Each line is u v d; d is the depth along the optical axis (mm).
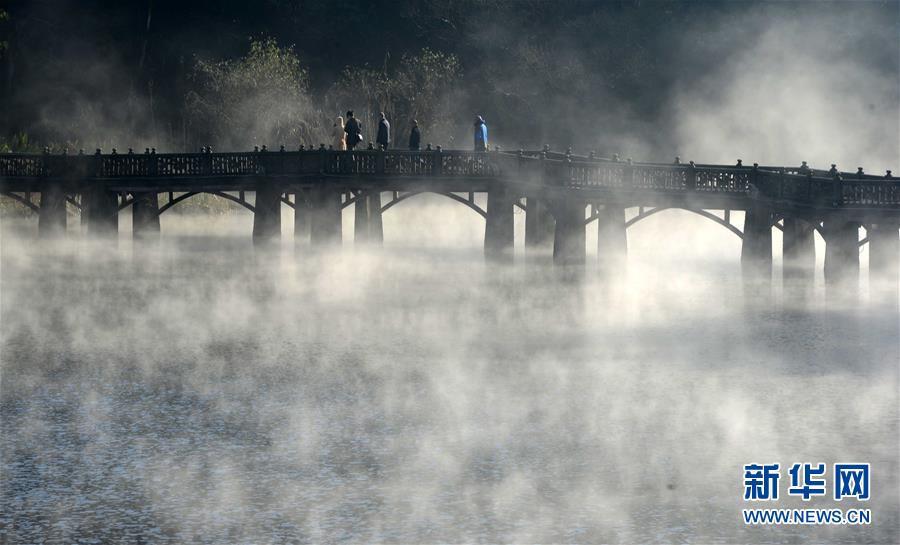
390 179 135375
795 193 108312
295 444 59656
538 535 48531
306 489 53344
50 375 74562
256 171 140000
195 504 51500
